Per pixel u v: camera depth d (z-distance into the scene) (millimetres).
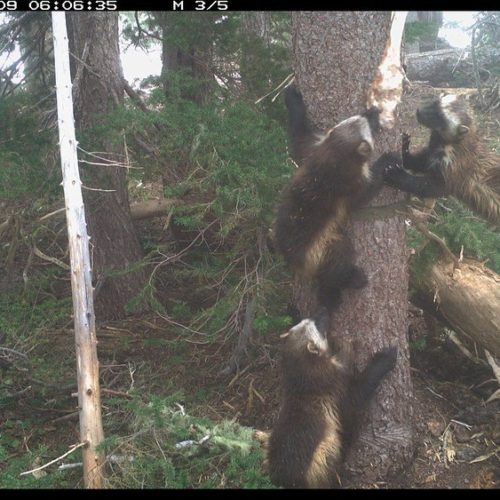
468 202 6207
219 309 6320
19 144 6723
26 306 6852
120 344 7023
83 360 5684
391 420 5848
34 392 6648
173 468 5645
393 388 5832
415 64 12117
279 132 6254
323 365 5613
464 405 6238
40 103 7137
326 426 5574
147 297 7012
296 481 5523
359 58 5574
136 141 6523
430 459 5938
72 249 5680
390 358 5730
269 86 6559
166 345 6848
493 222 6199
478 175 6156
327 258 5637
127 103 6672
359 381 5695
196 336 7031
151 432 5832
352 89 5602
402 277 5785
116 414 6328
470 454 5945
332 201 5617
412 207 6141
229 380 6648
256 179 6074
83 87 7105
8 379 6719
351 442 5734
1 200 6867
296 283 6016
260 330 6219
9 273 7125
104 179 7195
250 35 6719
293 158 5945
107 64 7047
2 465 6109
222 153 6137
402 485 5840
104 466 5707
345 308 5754
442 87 11719
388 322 5766
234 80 6883
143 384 6633
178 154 6438
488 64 11742
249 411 6367
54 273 7141
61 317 6816
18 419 6516
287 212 5730
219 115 6332
